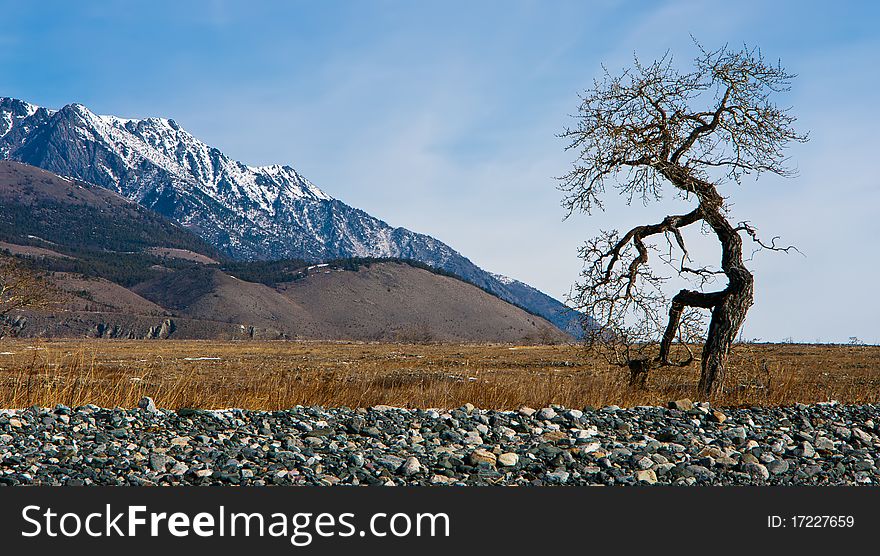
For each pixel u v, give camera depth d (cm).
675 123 2038
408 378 3341
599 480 972
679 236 2067
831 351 6706
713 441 1228
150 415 1260
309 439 1132
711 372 2016
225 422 1238
